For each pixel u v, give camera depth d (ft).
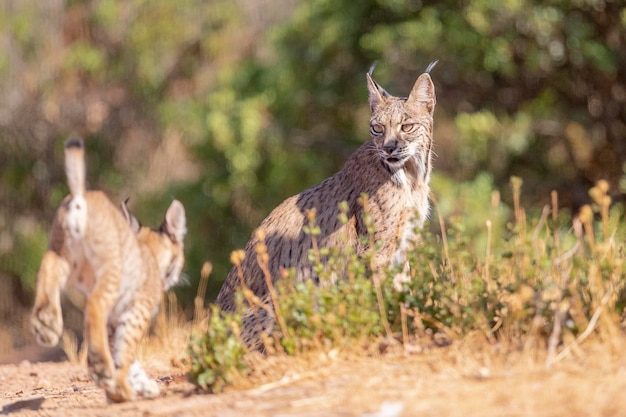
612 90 98.43
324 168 103.14
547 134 98.53
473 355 35.37
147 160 118.73
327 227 48.11
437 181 88.99
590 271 39.11
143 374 38.27
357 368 35.70
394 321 39.40
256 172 104.12
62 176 120.26
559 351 35.19
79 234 34.94
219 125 101.65
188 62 119.55
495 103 100.01
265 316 44.68
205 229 108.17
